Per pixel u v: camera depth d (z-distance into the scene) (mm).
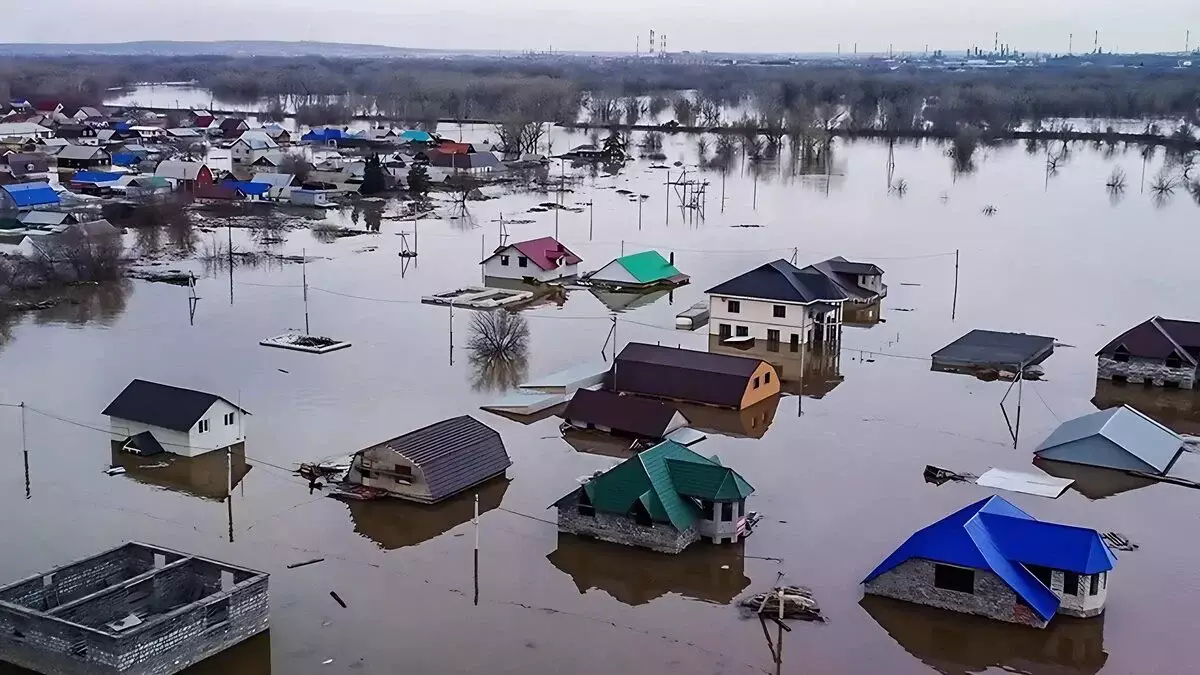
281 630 36156
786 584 39531
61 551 41375
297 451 51562
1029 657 34969
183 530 43469
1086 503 46781
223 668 33781
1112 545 42531
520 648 35344
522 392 60188
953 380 64562
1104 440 50594
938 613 37594
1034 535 37938
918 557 37812
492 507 45969
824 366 67312
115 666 31766
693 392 59438
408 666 34188
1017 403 60156
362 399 59312
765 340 72438
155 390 52750
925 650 35375
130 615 35062
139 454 50781
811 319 72000
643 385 60531
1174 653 35094
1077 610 36938
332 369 64812
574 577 40188
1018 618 36688
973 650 35375
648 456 43500
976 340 70062
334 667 34031
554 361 67125
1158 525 44594
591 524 43000
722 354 66000
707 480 42625
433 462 46531
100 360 65938
